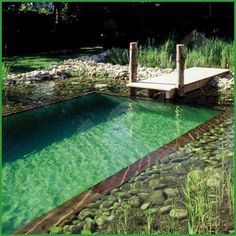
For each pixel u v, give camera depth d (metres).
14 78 11.48
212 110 8.26
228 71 11.57
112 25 19.52
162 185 4.59
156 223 3.78
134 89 9.54
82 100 9.32
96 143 6.55
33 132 7.01
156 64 12.88
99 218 3.89
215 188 4.42
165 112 8.29
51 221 3.84
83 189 4.89
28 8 21.22
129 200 4.25
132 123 7.62
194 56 12.80
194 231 3.53
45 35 19.55
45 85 10.98
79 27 20.98
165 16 18.66
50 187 4.94
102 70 12.58
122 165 5.63
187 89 9.53
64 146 6.39
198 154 5.60
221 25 17.88
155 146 6.40
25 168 5.54
